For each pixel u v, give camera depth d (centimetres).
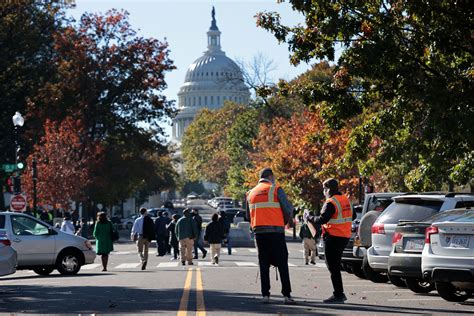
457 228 1912
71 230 4953
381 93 2994
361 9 2814
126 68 9162
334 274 1997
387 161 3475
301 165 8069
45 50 9194
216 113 19425
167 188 17075
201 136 19900
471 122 2691
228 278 3012
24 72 8819
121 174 9350
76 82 8994
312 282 2823
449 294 2034
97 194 9669
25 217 3488
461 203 2383
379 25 2809
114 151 9369
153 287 2553
